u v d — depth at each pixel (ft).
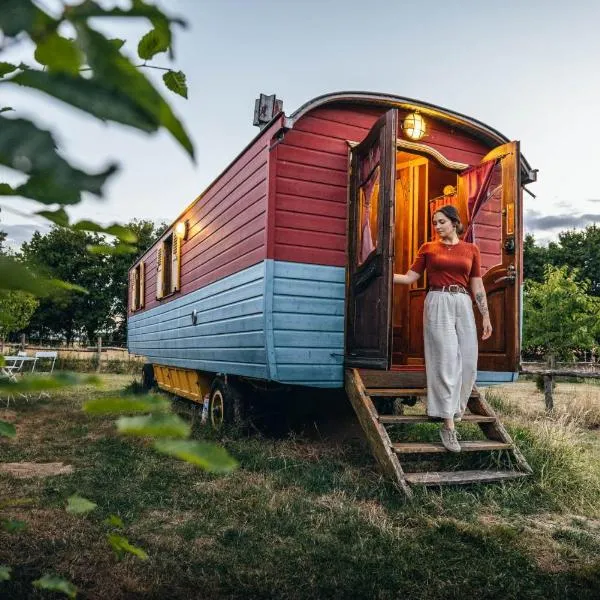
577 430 20.70
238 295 18.58
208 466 1.07
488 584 8.60
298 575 8.61
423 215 20.79
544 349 56.18
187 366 25.84
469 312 14.21
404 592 8.32
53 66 1.02
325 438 18.85
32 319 88.48
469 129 19.10
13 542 9.43
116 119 0.98
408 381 16.88
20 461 15.79
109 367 60.44
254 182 17.54
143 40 1.40
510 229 16.22
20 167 0.91
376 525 10.78
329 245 16.89
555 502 12.76
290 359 16.11
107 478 13.70
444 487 13.16
